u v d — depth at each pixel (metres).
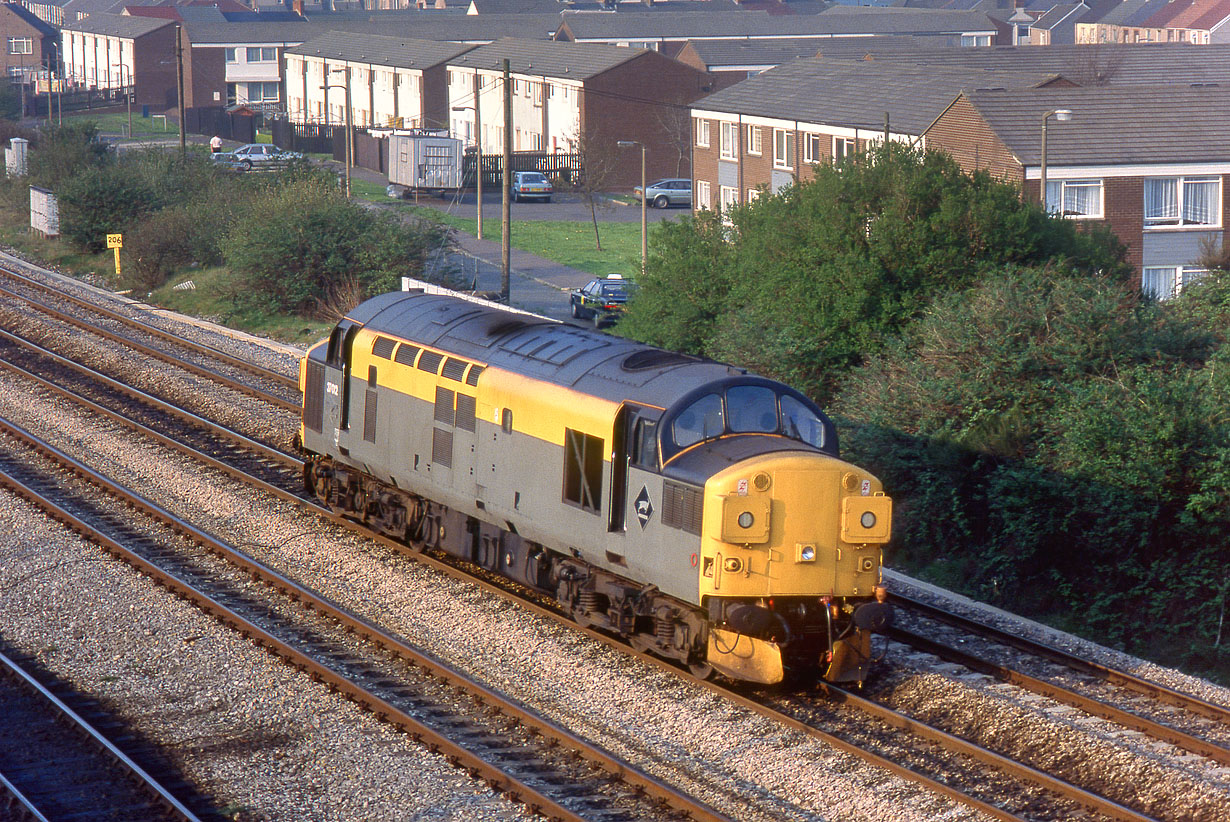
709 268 100.25
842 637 48.16
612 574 52.97
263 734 45.22
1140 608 66.62
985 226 87.69
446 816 39.34
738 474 46.03
